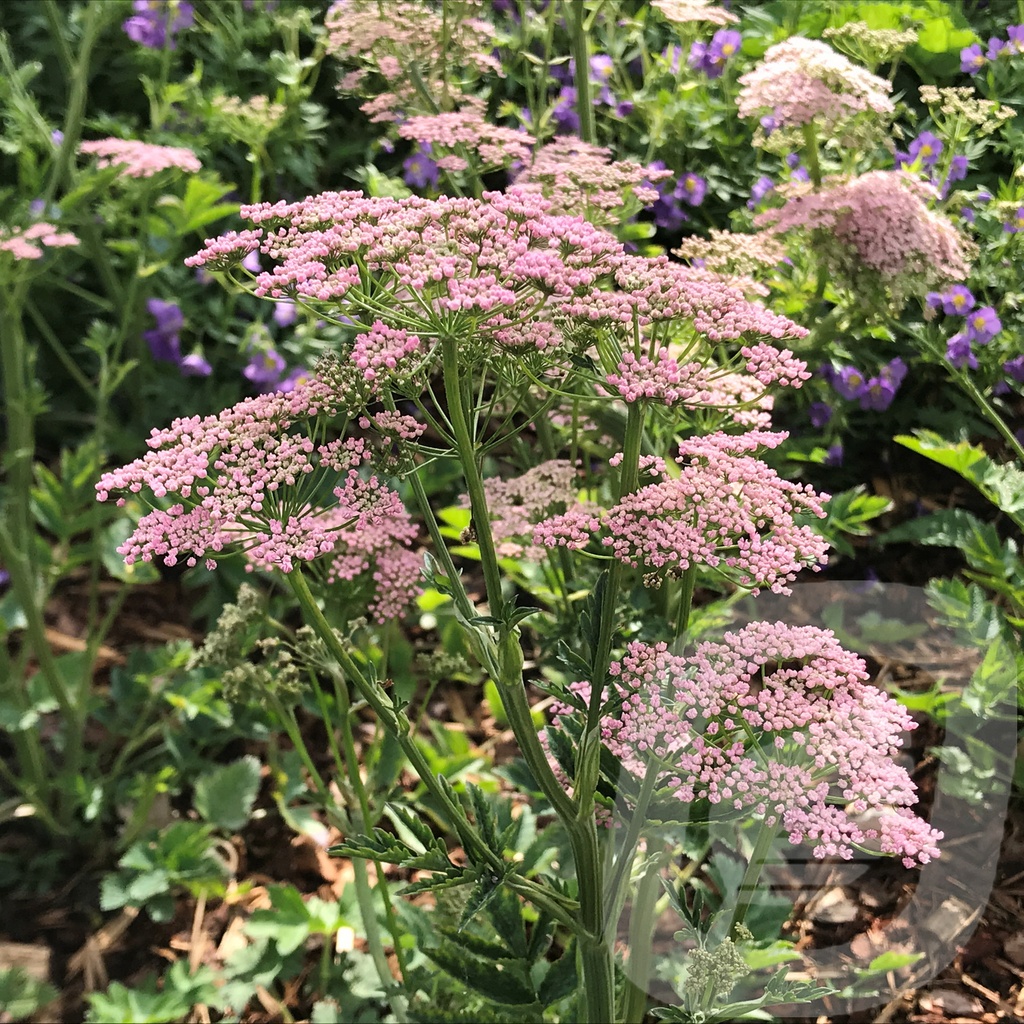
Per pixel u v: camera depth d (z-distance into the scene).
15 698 2.68
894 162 2.98
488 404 1.45
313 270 1.26
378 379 1.34
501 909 1.83
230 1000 2.31
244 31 3.68
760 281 2.48
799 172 3.08
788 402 3.26
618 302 1.33
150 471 1.33
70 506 2.84
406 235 1.28
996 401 2.93
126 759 3.03
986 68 3.32
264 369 3.35
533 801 2.37
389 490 1.39
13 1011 2.33
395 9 2.71
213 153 3.63
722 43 3.29
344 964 2.42
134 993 2.29
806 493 1.36
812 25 3.39
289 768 2.87
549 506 2.11
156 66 3.62
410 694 2.95
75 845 2.77
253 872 2.77
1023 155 2.97
